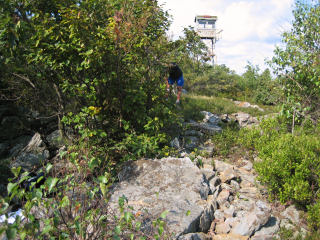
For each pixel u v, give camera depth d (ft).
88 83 17.40
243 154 20.90
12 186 6.68
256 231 11.37
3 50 17.47
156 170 14.47
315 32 22.65
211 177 15.31
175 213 11.01
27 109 28.99
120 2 16.88
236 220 11.87
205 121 31.48
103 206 8.82
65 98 22.00
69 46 16.07
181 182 13.43
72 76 17.90
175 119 20.39
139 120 17.98
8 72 23.68
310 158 13.73
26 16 18.12
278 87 25.82
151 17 19.58
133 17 17.06
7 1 16.35
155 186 13.30
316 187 13.80
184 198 12.26
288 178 13.64
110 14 17.53
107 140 17.85
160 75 21.66
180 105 33.99
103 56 16.20
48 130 27.27
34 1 17.83
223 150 21.89
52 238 7.65
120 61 17.24
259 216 11.69
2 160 23.34
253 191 15.15
